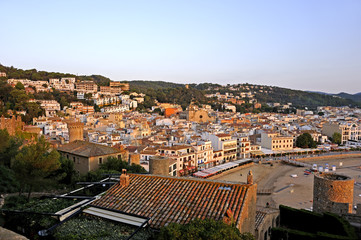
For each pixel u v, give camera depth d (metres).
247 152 161.62
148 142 138.62
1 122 87.69
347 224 22.84
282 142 177.12
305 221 29.25
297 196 95.44
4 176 48.50
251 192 27.61
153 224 24.75
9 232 20.98
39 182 40.22
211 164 136.25
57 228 25.42
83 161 65.50
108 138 144.25
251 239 21.38
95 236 23.72
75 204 29.42
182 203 27.00
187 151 123.12
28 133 99.00
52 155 41.12
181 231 20.38
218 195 27.09
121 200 29.22
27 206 30.19
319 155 169.00
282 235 24.16
